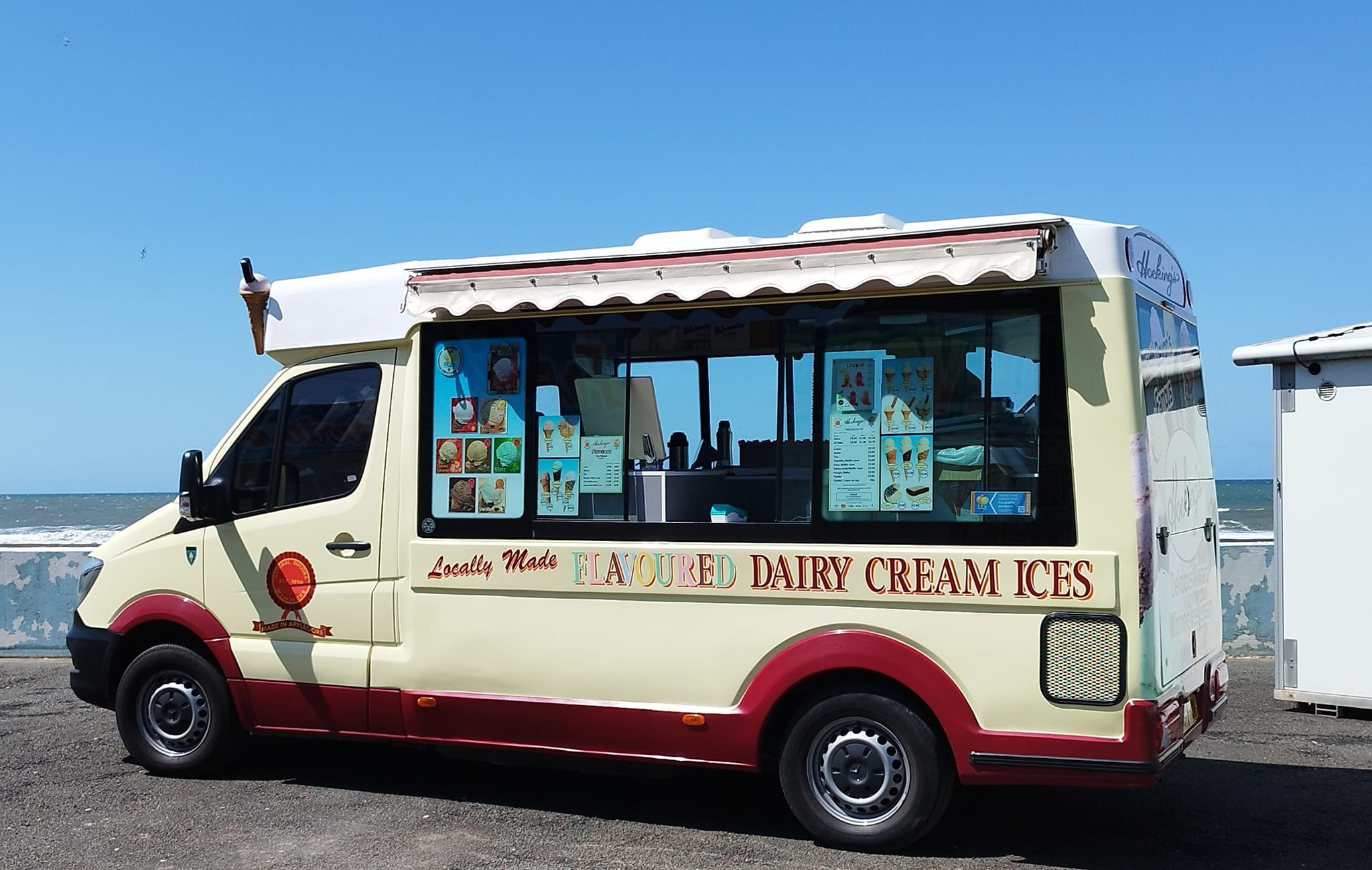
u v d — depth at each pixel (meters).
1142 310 5.02
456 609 5.83
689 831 5.54
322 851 5.25
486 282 5.71
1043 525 4.82
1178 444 5.34
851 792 5.18
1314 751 7.05
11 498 123.12
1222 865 5.02
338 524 6.15
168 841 5.40
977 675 4.88
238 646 6.33
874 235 5.17
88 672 6.71
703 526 5.39
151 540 6.64
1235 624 10.05
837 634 5.12
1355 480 7.95
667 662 5.40
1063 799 6.05
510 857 5.14
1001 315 4.98
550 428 5.76
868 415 5.17
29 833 5.55
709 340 5.48
